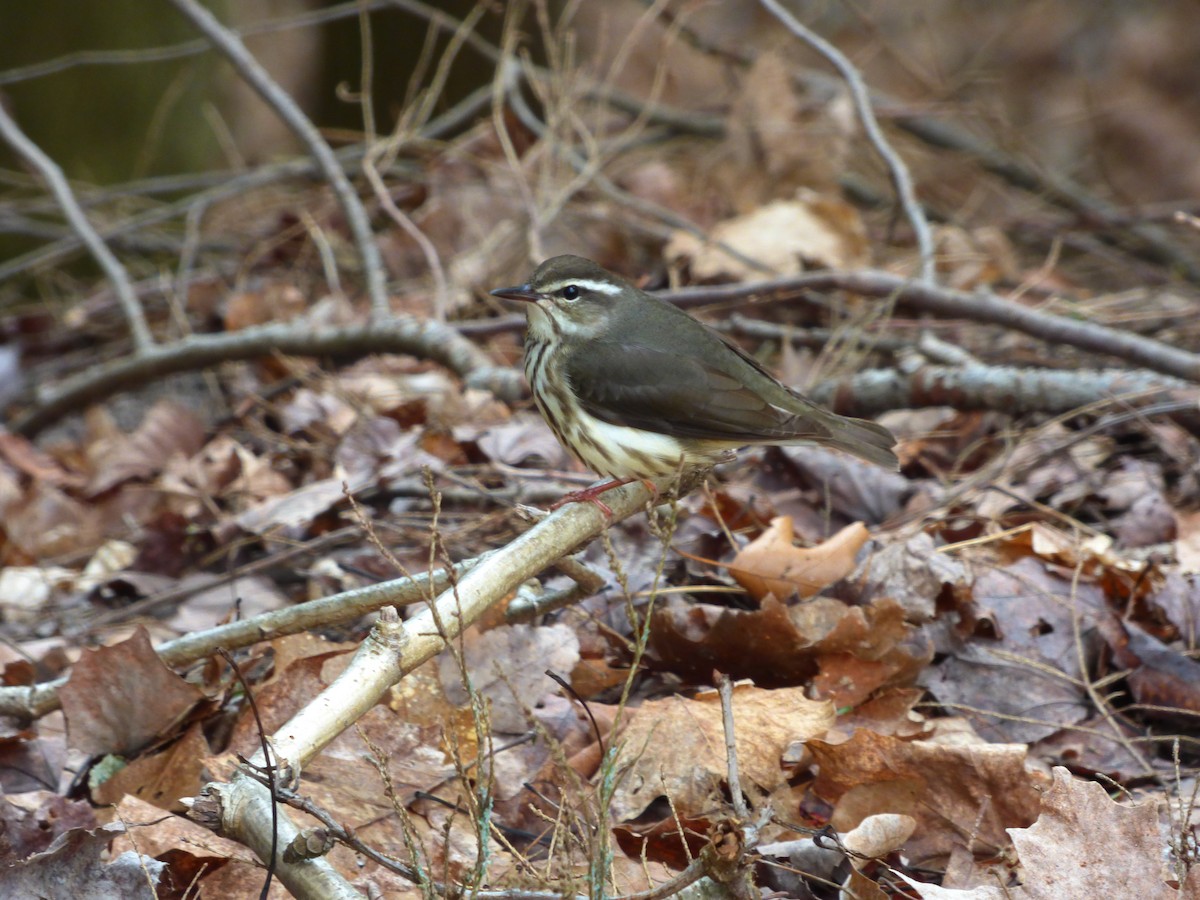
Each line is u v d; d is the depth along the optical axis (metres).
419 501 11.82
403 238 17.55
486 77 22.97
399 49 23.38
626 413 9.39
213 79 22.00
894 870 6.81
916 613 9.09
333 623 7.92
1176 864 6.71
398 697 7.80
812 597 9.30
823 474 11.31
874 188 20.53
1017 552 9.93
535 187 17.59
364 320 15.59
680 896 5.85
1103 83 31.88
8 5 20.44
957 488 11.34
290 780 5.96
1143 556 10.30
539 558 7.23
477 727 5.75
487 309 16.27
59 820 7.32
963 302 13.10
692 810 7.52
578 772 7.70
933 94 20.81
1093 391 12.01
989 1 33.19
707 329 9.95
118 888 6.42
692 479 9.22
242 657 8.88
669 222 16.81
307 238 17.83
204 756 7.73
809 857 6.91
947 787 7.41
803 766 7.84
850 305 15.58
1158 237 19.77
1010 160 21.11
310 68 26.55
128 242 19.73
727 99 20.70
